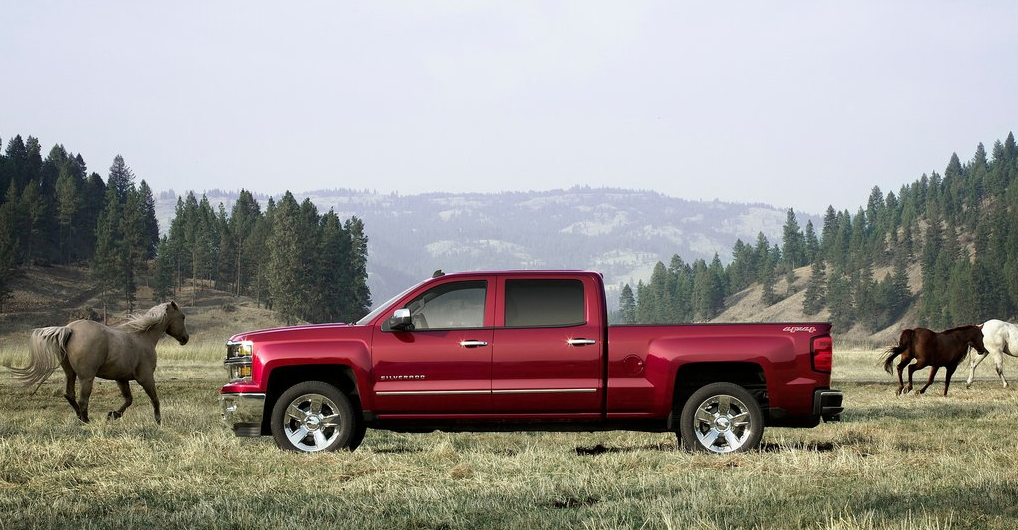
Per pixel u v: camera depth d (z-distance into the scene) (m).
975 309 197.75
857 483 8.11
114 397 18.83
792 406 10.30
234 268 190.50
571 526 6.53
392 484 8.22
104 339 13.60
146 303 173.75
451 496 7.62
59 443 10.21
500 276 10.59
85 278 183.62
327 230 159.38
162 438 11.59
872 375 28.50
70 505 7.29
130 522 6.64
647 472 8.88
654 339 10.37
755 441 10.27
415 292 10.62
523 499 7.54
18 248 165.88
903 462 9.39
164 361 34.66
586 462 9.61
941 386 23.53
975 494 7.30
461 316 10.52
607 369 10.33
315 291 155.12
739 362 10.34
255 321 162.12
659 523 6.48
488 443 11.91
